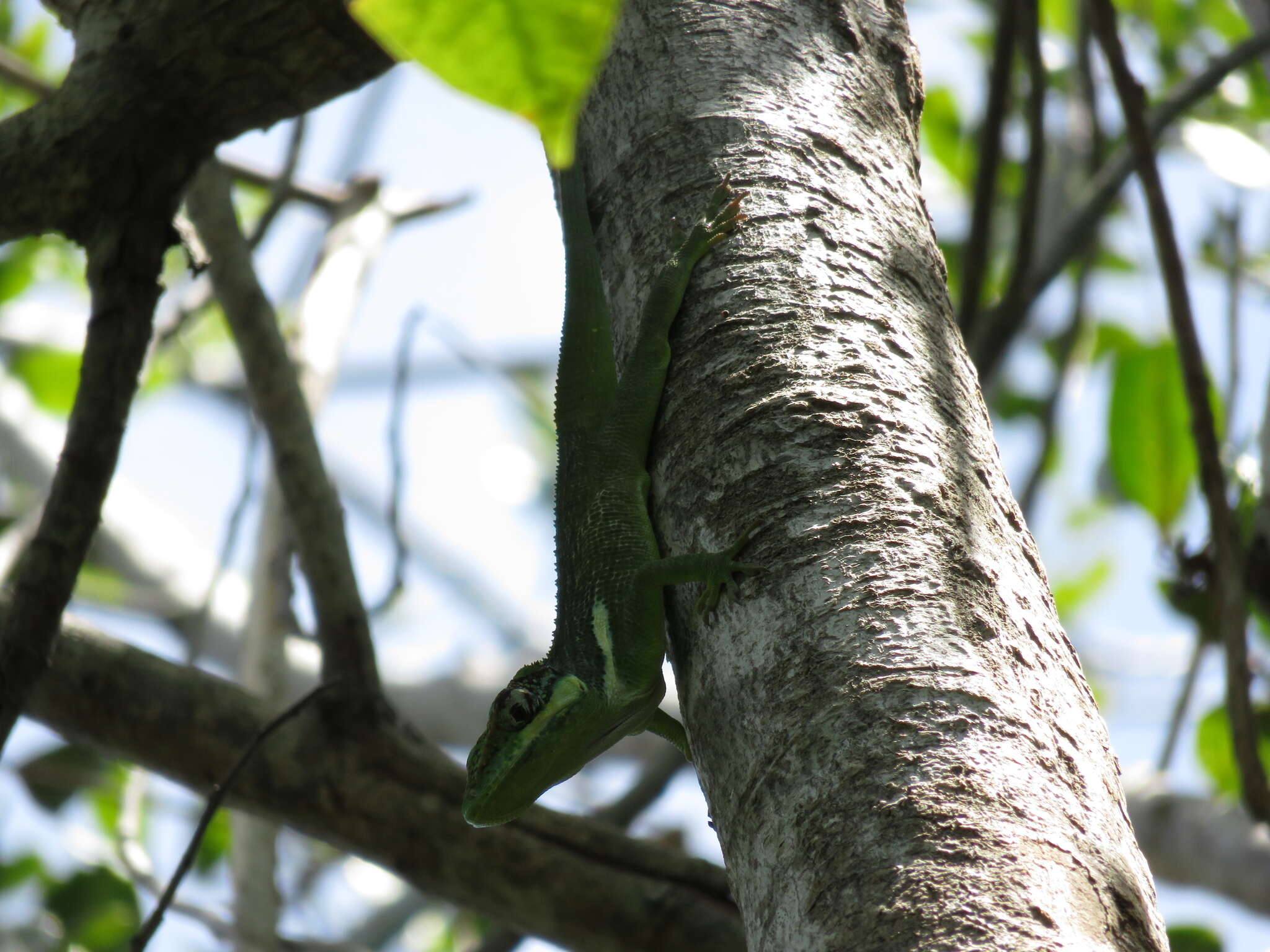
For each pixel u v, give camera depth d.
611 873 8.70
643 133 6.67
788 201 6.07
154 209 7.79
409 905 17.11
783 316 5.62
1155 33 16.50
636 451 8.41
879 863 3.88
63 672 8.91
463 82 2.18
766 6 6.96
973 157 16.81
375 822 8.86
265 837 10.39
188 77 7.53
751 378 5.48
